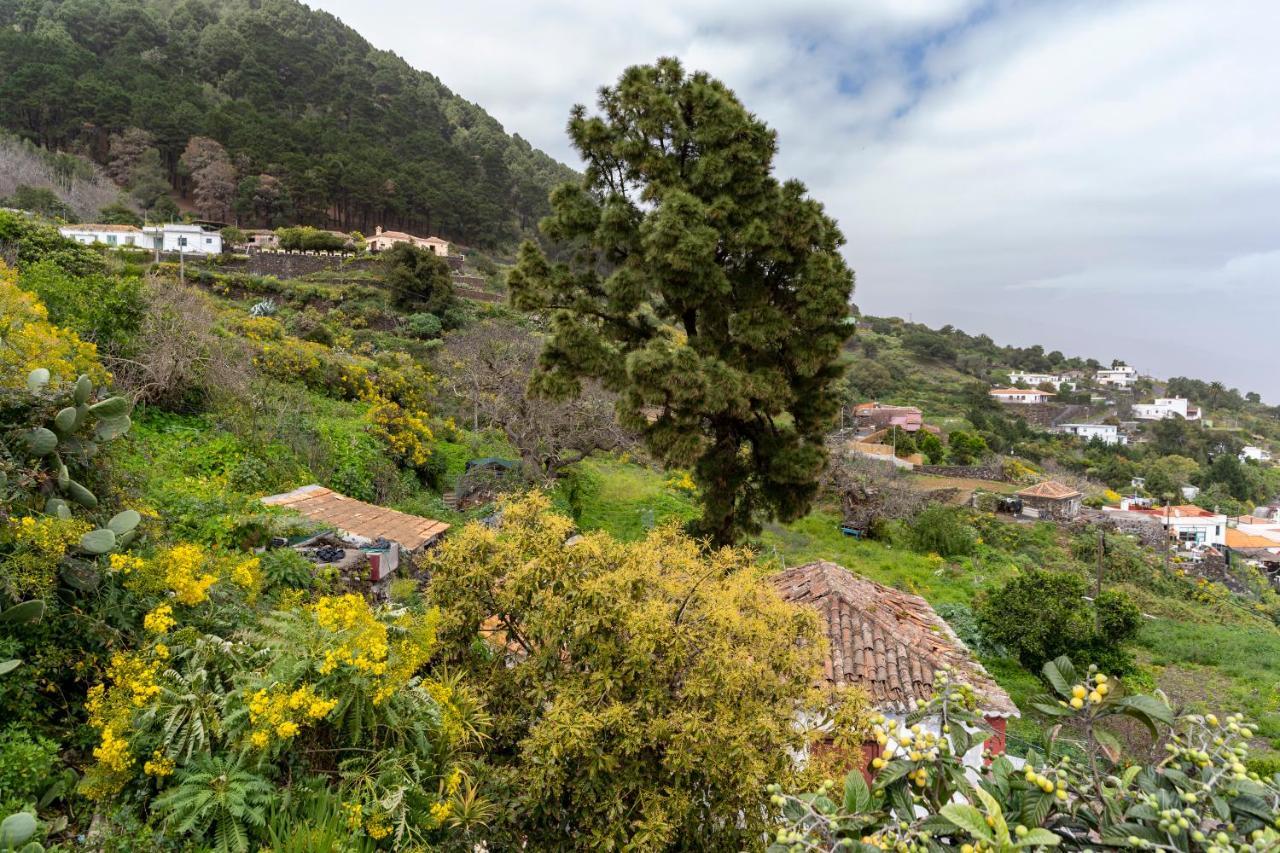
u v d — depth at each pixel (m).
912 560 20.56
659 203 11.49
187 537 6.89
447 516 14.23
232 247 52.44
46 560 4.06
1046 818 2.09
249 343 17.00
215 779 3.54
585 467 23.70
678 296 11.47
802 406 12.42
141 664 3.95
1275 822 1.80
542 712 4.91
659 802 4.37
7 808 3.16
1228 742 2.04
